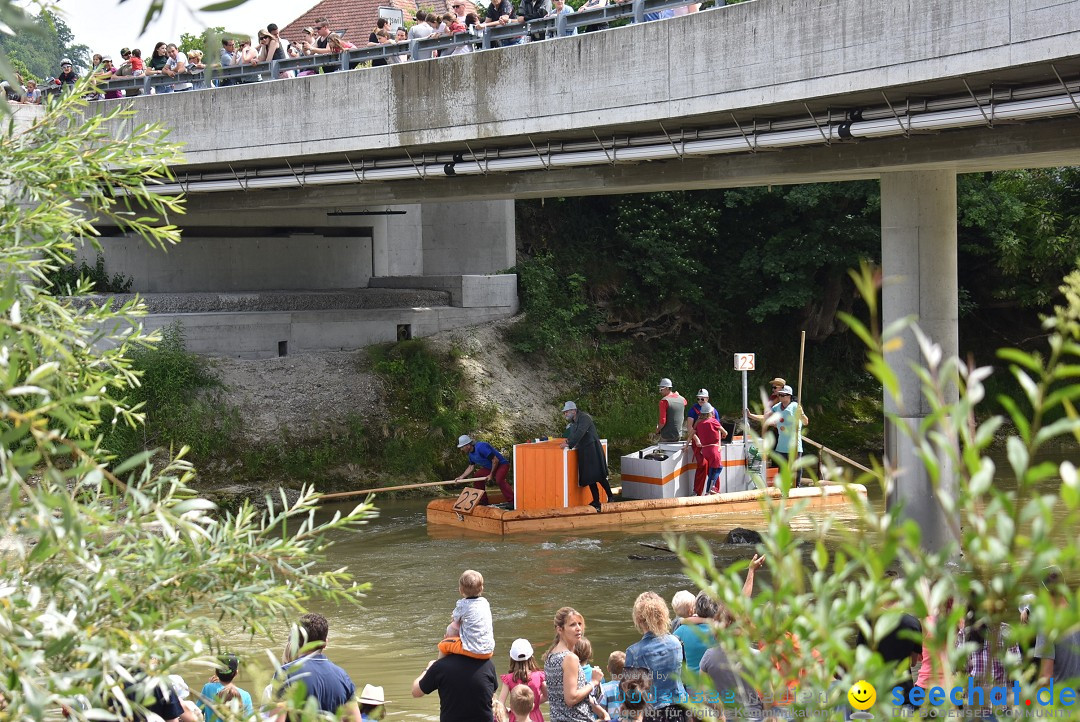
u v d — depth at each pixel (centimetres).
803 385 3444
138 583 400
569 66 1975
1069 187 3328
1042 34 1402
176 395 2619
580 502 2241
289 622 427
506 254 3434
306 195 2642
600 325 3322
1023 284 3459
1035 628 233
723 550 1948
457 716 877
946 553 243
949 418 238
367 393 2844
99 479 315
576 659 886
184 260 3148
